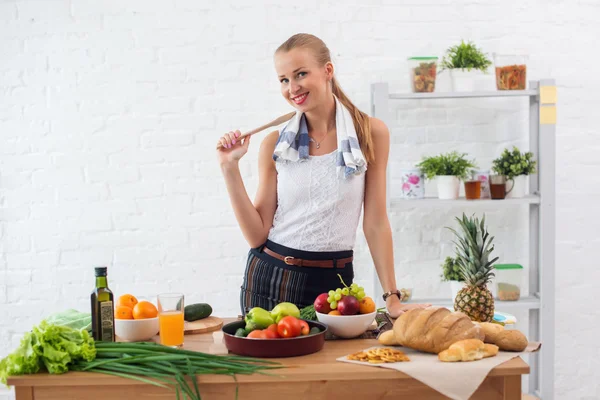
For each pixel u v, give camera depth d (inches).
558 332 149.9
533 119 141.0
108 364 67.7
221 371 66.4
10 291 147.3
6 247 146.9
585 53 147.7
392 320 84.7
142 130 146.6
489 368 65.9
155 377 66.2
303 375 66.4
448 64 137.9
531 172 135.9
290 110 147.6
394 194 149.0
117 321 77.3
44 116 145.9
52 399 68.0
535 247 142.3
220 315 148.7
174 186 147.3
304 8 146.1
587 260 149.4
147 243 147.9
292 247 94.5
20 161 146.3
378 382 67.7
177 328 74.8
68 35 145.3
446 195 137.4
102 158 146.6
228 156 90.4
